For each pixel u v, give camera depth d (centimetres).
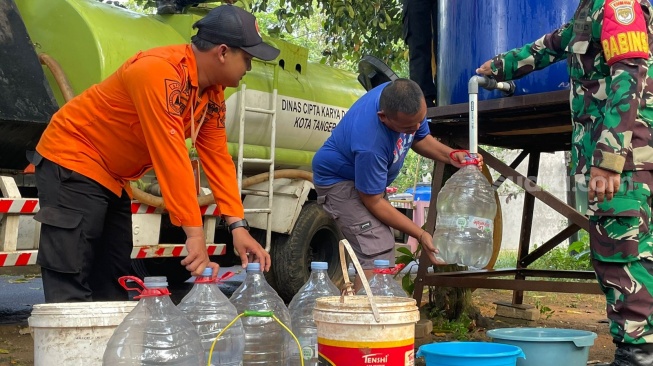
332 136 431
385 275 324
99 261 366
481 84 413
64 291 334
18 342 546
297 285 732
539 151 645
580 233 1218
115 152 334
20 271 1047
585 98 342
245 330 312
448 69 496
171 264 819
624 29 321
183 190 305
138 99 307
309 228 741
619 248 331
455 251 390
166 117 305
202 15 696
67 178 330
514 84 443
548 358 303
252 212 688
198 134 348
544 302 777
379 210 409
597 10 333
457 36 484
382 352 233
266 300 320
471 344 285
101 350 261
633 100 318
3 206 507
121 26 605
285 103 722
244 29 320
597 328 609
